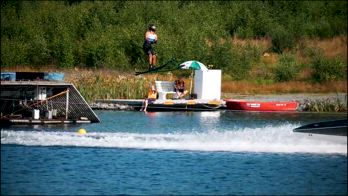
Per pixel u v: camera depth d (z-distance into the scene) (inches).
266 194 2460.6
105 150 3038.9
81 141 3161.9
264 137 3193.9
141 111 4877.0
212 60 6688.0
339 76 6530.5
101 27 7691.9
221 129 3873.0
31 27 7829.7
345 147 3011.8
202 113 4837.6
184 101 4931.1
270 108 5024.6
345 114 4884.4
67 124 3855.8
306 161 2847.0
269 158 2910.9
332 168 2753.4
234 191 2480.3
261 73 6727.4
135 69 6668.3
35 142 3149.6
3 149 3006.9
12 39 7632.9
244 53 6894.7
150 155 2957.7
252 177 2650.1
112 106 4923.7
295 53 7539.4
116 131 3654.0
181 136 3255.4
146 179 2613.2
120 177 2628.0
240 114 4817.9
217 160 2878.9
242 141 3152.1
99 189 2470.5
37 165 2758.4
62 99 3914.9
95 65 6884.8
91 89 5216.5
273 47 7667.3
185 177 2630.4
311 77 6609.3
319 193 2485.2
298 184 2551.7
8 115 3750.0
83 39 7618.1
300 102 5374.0
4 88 3821.4
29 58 7185.0
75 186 2507.4
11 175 2625.5
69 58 6998.0
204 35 7332.7
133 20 7839.6
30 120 3752.5
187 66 5073.8
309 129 3080.7
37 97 3806.6
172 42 6840.6
